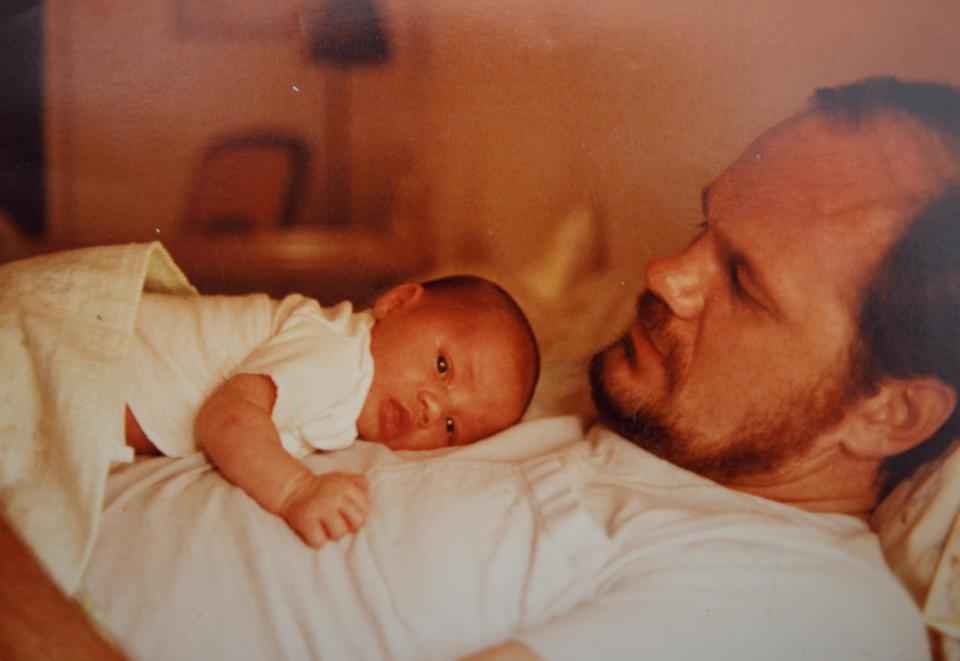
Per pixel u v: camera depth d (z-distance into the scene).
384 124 1.48
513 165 1.46
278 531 1.03
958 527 1.01
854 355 1.11
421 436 1.34
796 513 1.10
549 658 0.88
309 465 1.20
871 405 1.11
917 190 1.13
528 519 1.05
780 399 1.16
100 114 1.49
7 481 1.05
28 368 1.13
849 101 1.24
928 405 1.08
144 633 0.92
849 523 1.10
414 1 1.43
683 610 0.95
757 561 1.00
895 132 1.18
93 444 1.06
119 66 1.47
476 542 1.02
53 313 1.16
